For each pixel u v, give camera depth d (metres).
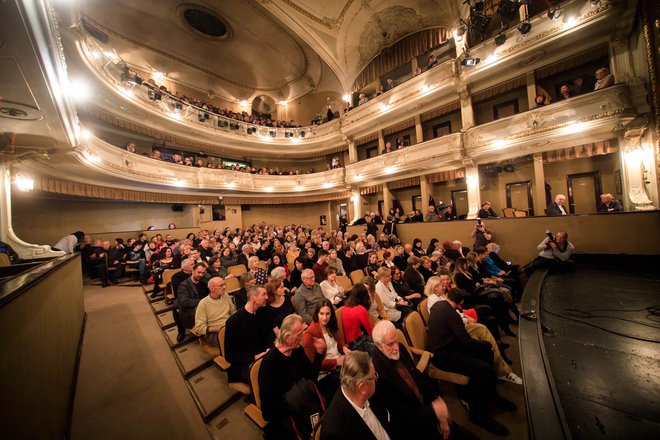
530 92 7.53
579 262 5.09
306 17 10.93
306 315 3.07
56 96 2.92
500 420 2.21
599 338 2.20
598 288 3.54
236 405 2.49
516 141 7.09
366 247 7.07
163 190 10.38
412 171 10.09
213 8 10.31
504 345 3.26
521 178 8.47
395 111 10.18
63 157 5.36
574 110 6.22
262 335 2.68
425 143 9.19
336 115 13.84
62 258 2.91
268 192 13.52
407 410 1.74
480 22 7.55
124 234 9.34
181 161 11.12
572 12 6.15
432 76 8.89
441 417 1.74
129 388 2.62
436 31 9.83
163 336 3.64
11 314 1.09
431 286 3.02
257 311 2.73
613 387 1.62
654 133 5.38
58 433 1.74
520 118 7.05
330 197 14.25
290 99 15.54
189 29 10.98
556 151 7.17
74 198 8.75
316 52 12.26
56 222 8.45
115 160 7.55
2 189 4.23
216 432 2.17
